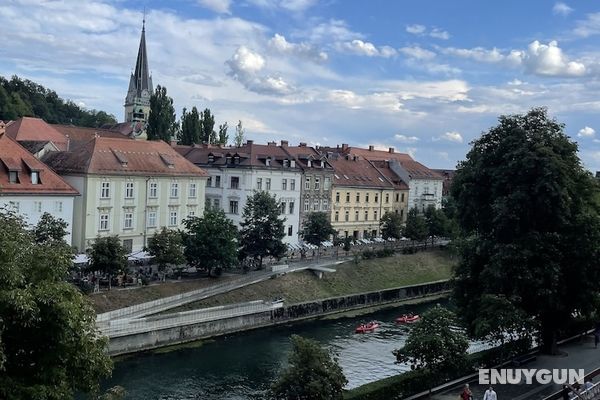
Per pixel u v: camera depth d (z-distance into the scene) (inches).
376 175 4894.2
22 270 783.7
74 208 2920.8
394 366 2148.1
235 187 3838.6
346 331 2684.5
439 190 5516.7
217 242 2819.9
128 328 2156.7
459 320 1726.1
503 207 1663.4
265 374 2033.7
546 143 1711.4
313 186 4195.4
